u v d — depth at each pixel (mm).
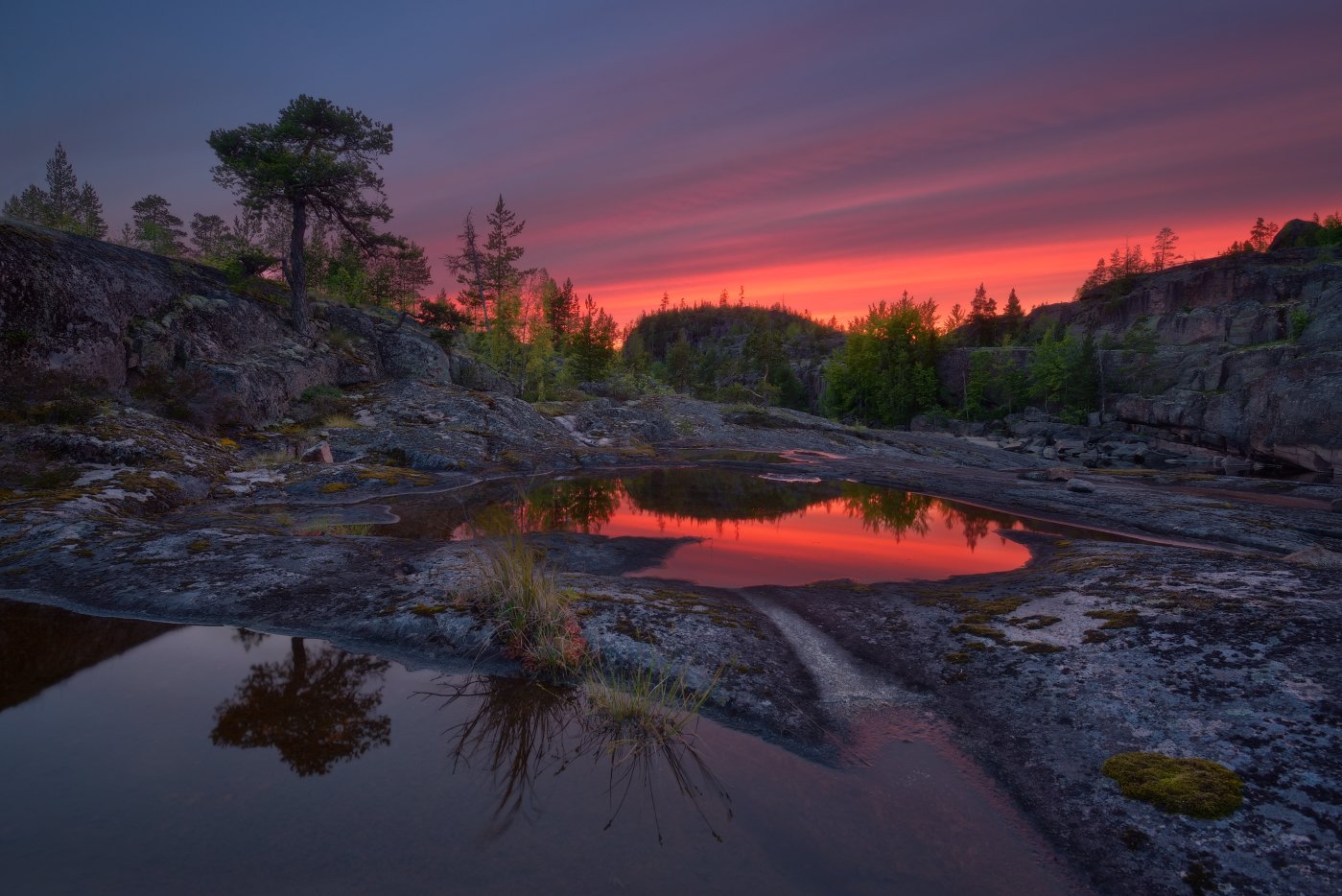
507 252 60906
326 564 8766
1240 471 45031
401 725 4891
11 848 3236
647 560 11188
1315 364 45469
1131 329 82625
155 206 61406
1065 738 4711
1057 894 3258
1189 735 4465
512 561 7305
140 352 21047
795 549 12609
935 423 79688
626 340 122875
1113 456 56562
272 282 33812
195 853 3254
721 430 44438
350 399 28797
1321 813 3570
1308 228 94438
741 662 6078
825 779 4320
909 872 3393
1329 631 5504
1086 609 6934
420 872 3182
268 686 5527
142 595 7652
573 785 4133
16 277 17547
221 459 18031
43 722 4766
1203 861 3381
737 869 3338
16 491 12227
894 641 6832
